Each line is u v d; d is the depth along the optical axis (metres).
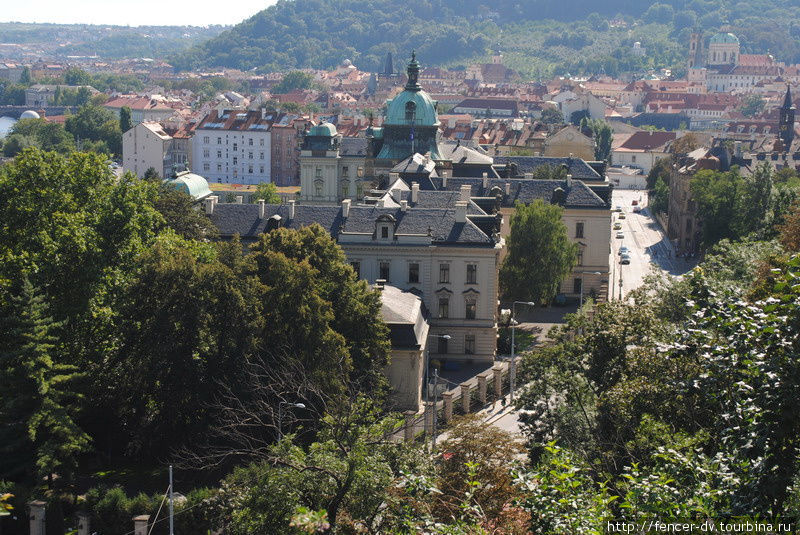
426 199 169.12
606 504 48.78
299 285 108.50
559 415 86.38
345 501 65.88
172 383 102.56
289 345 106.50
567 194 195.88
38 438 97.00
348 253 150.75
